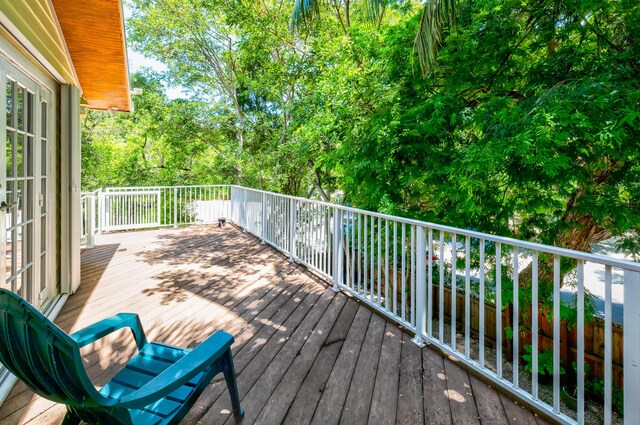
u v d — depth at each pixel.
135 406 1.15
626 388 1.45
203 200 8.98
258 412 1.86
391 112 4.37
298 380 2.16
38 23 2.63
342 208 3.75
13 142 2.50
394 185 4.61
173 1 10.07
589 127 2.82
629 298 1.44
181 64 11.61
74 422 1.36
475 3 4.18
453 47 4.08
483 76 4.23
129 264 5.00
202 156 13.19
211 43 11.05
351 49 5.48
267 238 6.37
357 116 5.04
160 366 1.70
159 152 14.59
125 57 4.07
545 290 3.79
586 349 3.11
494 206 3.91
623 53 3.29
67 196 3.63
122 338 2.72
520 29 4.01
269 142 10.09
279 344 2.63
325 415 1.84
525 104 3.53
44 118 3.20
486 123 3.73
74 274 3.77
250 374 2.22
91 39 3.61
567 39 3.73
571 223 3.99
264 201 6.43
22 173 2.70
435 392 2.05
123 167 13.59
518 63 4.16
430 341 2.57
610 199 3.61
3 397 1.95
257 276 4.45
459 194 3.90
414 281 2.76
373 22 5.05
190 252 5.78
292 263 5.10
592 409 2.90
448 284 4.70
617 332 2.93
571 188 3.43
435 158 4.24
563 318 3.23
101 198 7.36
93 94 5.54
